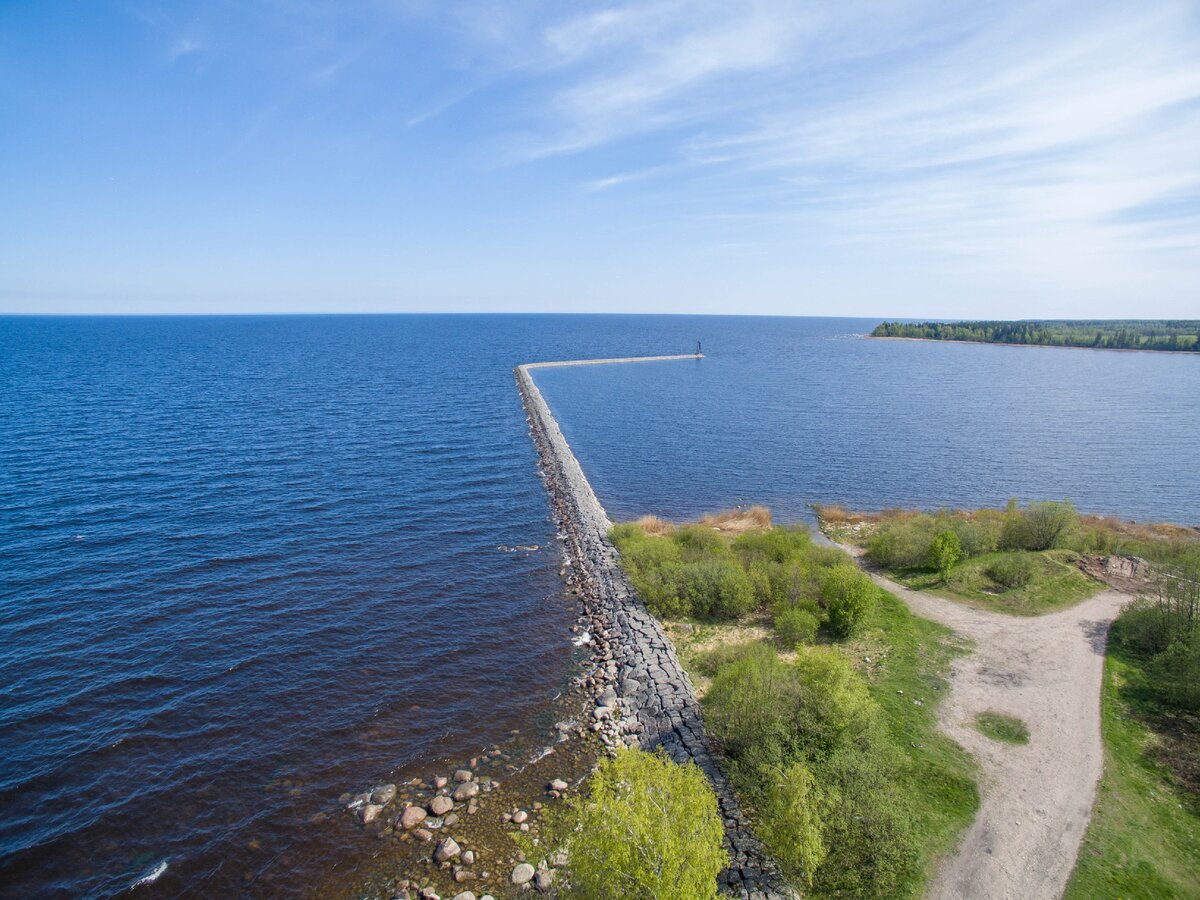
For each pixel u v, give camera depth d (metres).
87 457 55.50
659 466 70.62
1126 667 28.69
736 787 21.34
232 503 47.31
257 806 21.16
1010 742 23.67
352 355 169.50
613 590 37.00
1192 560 35.84
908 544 42.44
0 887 17.83
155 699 25.86
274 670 28.30
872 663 29.36
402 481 55.97
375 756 23.69
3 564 35.72
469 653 30.69
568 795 21.88
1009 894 17.12
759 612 35.06
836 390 130.00
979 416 101.25
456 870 18.88
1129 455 77.81
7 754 22.45
